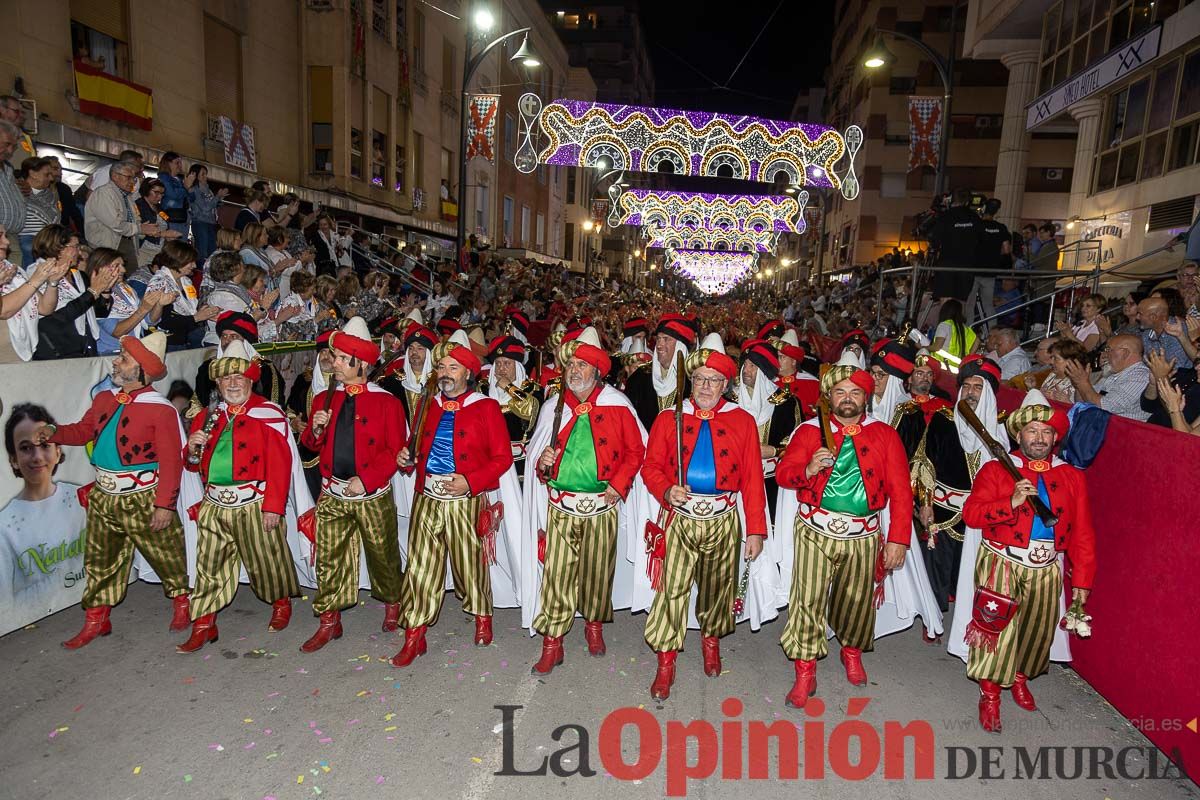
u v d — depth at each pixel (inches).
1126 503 158.9
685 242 1402.6
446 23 1073.5
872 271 851.4
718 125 716.0
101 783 127.3
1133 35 560.1
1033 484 145.7
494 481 172.7
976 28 791.1
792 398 224.1
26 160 253.9
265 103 676.1
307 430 176.9
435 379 176.1
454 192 1141.7
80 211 313.4
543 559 181.8
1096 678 168.1
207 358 227.5
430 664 173.6
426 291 578.2
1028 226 523.2
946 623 209.0
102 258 206.4
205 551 174.2
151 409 172.2
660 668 164.6
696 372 163.3
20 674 161.5
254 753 136.6
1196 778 134.2
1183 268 255.0
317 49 738.2
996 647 151.3
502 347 235.0
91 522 174.2
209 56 599.5
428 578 173.5
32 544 182.5
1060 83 671.8
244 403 173.9
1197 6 482.9
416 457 175.8
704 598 171.0
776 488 223.3
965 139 1610.5
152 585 213.6
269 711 150.6
